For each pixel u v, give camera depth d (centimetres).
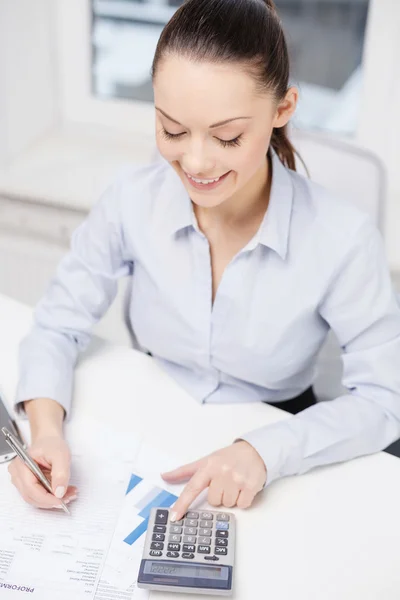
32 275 204
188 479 96
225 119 82
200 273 109
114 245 118
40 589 82
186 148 86
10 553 86
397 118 191
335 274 105
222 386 117
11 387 112
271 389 119
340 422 103
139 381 113
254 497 94
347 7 206
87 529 89
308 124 202
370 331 107
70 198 188
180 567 83
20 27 189
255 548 88
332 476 98
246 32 81
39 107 207
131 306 121
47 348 113
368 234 105
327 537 90
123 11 205
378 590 84
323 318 111
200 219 108
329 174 137
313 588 84
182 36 81
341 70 208
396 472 100
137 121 212
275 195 104
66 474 93
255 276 106
